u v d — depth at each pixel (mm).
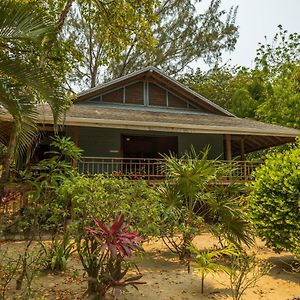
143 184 5672
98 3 6926
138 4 6992
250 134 12539
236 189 6453
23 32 3668
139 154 16531
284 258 6848
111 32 7266
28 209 5012
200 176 6090
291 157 6234
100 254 4301
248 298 4621
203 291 4887
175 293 4805
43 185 4762
